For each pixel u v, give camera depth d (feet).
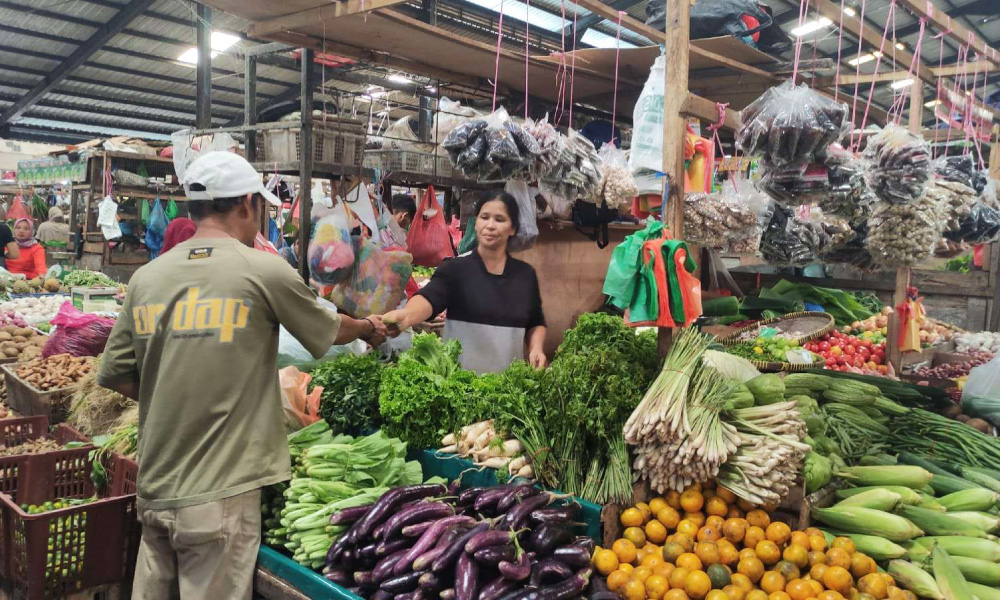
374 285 13.78
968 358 19.51
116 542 9.27
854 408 11.60
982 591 7.68
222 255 7.55
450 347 10.94
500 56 14.48
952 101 16.70
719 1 13.70
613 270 8.32
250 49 16.03
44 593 8.71
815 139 9.03
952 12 43.65
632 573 7.19
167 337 7.43
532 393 9.09
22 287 26.43
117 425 12.50
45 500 10.71
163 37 39.58
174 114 53.26
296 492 8.02
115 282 26.86
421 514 7.31
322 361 12.89
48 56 41.86
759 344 15.30
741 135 9.59
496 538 6.77
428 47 13.79
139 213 30.25
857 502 8.82
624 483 7.88
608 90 17.66
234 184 7.71
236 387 7.45
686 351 8.24
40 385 15.26
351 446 8.75
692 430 7.69
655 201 11.47
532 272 12.69
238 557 7.51
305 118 13.98
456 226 20.48
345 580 7.16
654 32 11.80
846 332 20.48
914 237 12.65
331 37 13.21
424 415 9.32
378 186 15.55
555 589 6.51
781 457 7.79
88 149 30.48
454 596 6.34
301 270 14.14
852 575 7.68
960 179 14.38
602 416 8.10
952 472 10.36
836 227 14.62
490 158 10.34
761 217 12.94
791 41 15.26
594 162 11.72
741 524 7.71
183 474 7.31
